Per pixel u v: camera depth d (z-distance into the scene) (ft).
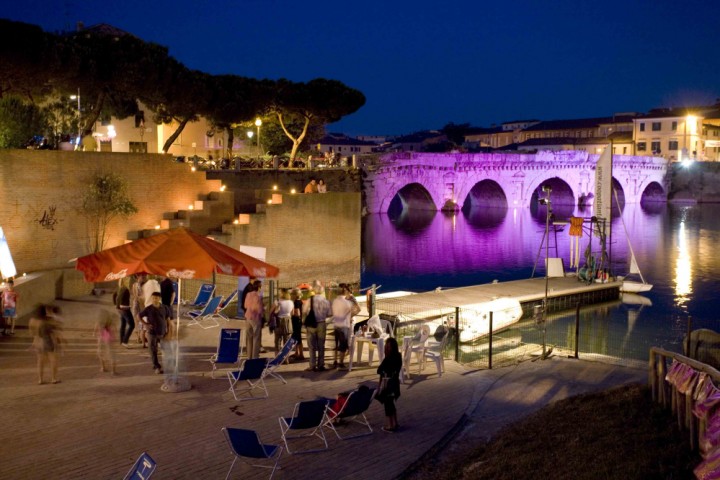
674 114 444.14
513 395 54.80
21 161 81.56
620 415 45.44
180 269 48.55
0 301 66.18
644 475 35.01
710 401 36.32
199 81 153.38
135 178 95.50
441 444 43.32
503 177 354.54
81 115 141.38
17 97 106.01
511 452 40.81
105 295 84.74
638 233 265.13
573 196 395.55
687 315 130.82
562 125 532.32
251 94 175.63
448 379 58.65
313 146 302.25
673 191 422.41
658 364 47.44
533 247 227.81
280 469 38.63
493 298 117.29
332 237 116.26
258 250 86.02
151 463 29.01
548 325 118.11
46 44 107.34
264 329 74.59
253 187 165.27
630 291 150.92
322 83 188.96
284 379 55.06
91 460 38.45
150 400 48.42
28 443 40.50
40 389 49.98
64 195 86.48
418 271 181.47
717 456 30.60
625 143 462.19
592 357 76.79
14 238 81.15
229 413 46.44
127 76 127.44
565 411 48.03
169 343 51.52
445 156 323.98
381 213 298.35
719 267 187.32
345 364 60.90
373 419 47.21
